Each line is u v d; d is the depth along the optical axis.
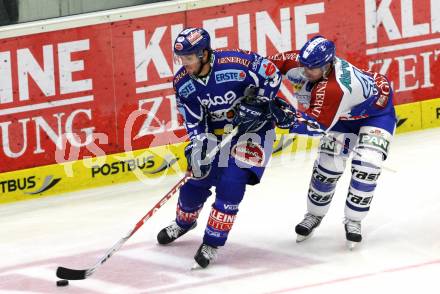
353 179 14.10
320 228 15.34
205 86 13.45
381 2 20.41
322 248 14.41
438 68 20.94
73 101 18.81
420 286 12.62
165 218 16.69
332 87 13.30
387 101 14.29
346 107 13.61
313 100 13.45
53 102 18.70
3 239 16.34
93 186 19.14
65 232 16.42
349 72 13.50
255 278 13.34
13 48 18.34
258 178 13.70
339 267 13.57
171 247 15.00
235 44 19.58
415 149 19.45
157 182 19.11
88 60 18.80
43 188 18.86
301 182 18.05
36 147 18.73
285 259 14.05
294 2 19.83
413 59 20.77
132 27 18.97
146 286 13.34
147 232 15.92
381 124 14.20
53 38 18.55
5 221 17.48
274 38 19.78
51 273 14.31
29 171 18.73
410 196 16.53
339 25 20.22
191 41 12.91
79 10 18.77
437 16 20.78
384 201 16.39
